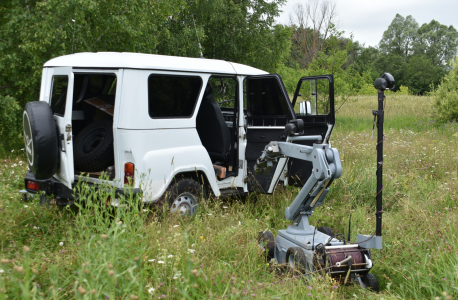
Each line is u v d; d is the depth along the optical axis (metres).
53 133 4.16
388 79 3.05
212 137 5.37
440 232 4.16
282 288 3.03
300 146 3.61
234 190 5.33
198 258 3.19
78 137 4.71
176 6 11.42
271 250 3.92
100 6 8.42
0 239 3.56
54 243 3.74
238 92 5.31
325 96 11.97
